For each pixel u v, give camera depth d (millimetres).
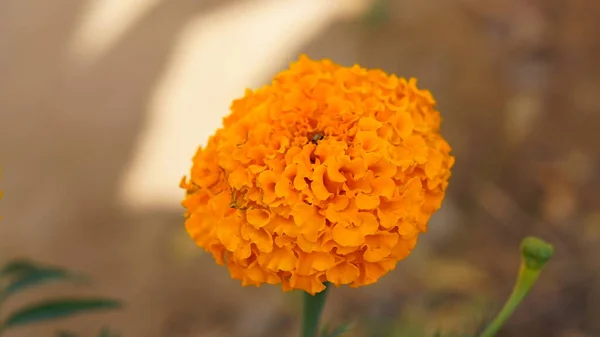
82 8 991
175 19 959
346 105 395
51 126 858
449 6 900
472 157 773
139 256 734
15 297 694
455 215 735
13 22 987
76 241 746
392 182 381
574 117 798
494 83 830
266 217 383
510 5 901
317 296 404
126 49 936
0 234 750
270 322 677
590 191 744
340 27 891
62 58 938
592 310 652
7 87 909
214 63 897
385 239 381
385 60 849
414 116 399
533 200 747
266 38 912
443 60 846
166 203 774
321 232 379
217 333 676
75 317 689
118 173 802
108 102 880
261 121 395
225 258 396
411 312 655
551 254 411
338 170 381
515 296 420
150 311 696
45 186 793
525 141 785
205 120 843
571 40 863
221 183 393
